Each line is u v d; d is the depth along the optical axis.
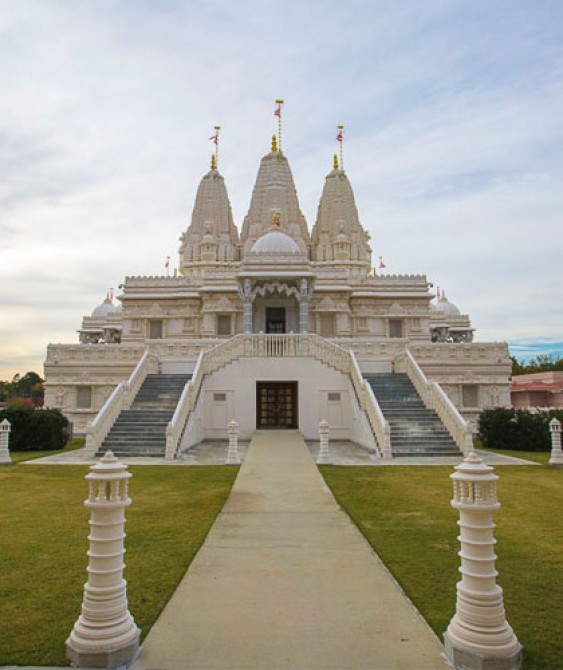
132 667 4.97
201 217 58.16
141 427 22.83
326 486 14.39
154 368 29.34
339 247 54.84
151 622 5.87
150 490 13.89
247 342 27.86
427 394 24.70
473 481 5.29
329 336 41.78
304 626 5.80
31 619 5.98
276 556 8.27
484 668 4.81
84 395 33.28
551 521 10.60
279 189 55.50
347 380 27.45
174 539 9.20
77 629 5.13
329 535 9.52
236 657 5.13
